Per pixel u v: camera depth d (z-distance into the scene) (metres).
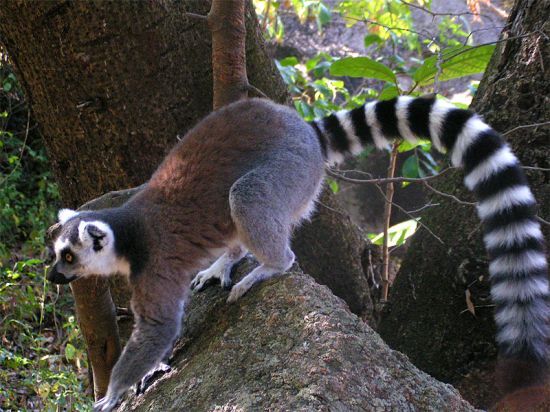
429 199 2.63
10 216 3.51
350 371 1.90
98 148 2.40
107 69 2.34
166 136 2.39
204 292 2.17
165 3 2.35
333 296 2.03
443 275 2.37
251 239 2.08
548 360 2.03
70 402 2.50
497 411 2.09
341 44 4.45
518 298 2.05
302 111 2.93
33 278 3.07
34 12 2.29
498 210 2.11
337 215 2.59
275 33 3.98
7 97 3.86
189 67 2.38
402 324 2.41
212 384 1.95
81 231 2.09
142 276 2.09
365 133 2.25
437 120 2.20
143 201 2.13
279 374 1.91
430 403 1.91
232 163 2.12
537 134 2.30
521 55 2.34
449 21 3.79
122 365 2.06
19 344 2.80
